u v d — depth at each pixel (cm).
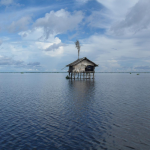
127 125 1028
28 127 1002
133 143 793
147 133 907
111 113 1296
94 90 2781
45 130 952
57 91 2664
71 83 4388
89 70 5328
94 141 812
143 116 1217
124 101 1791
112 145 773
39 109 1444
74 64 5047
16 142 806
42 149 739
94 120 1126
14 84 4275
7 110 1416
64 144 782
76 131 935
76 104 1634
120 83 4606
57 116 1225
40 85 3888
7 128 988
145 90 2845
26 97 2089
